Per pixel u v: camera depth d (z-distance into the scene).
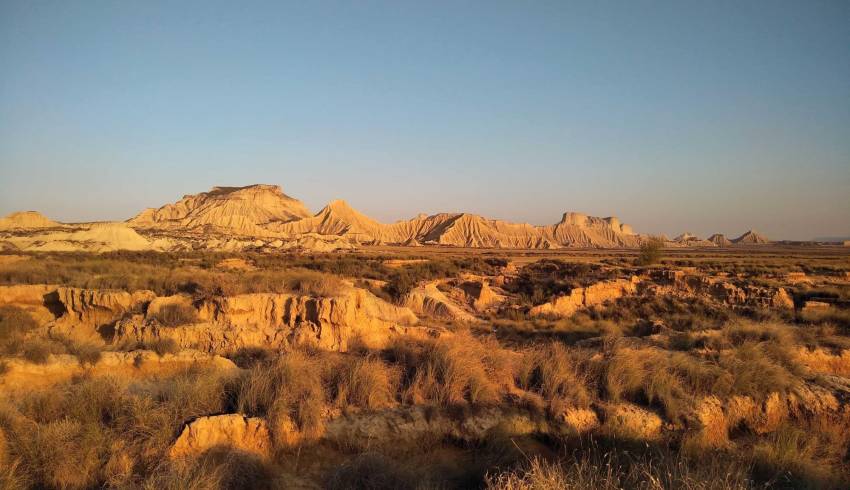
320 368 7.92
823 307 20.58
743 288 24.30
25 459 5.55
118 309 12.77
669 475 4.95
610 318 21.64
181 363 9.36
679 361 8.55
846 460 6.90
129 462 5.64
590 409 7.54
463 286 29.03
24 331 11.52
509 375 8.32
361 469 5.77
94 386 6.71
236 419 6.34
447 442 7.00
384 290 25.86
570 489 4.89
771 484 5.83
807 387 8.47
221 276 15.41
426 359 8.48
